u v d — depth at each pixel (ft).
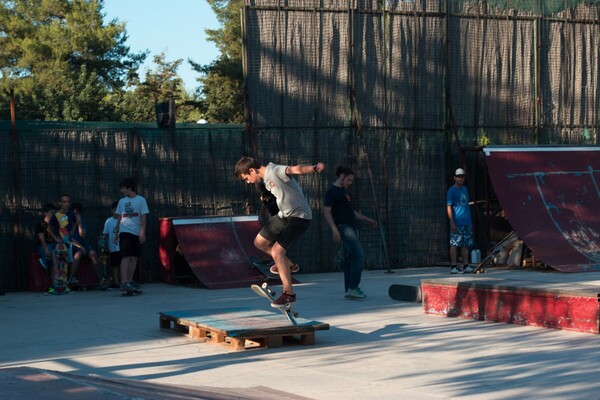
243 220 54.24
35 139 52.39
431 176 61.16
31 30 159.22
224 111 156.35
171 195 55.31
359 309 37.58
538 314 31.12
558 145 61.26
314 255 57.62
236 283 49.88
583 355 25.08
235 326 27.63
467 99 62.28
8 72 156.66
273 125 57.26
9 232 51.60
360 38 59.26
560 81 65.05
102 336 31.14
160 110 55.62
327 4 58.34
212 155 56.24
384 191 59.72
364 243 58.80
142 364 25.30
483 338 28.76
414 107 60.75
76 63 159.74
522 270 56.70
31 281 50.47
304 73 57.93
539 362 24.13
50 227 48.65
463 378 22.15
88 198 53.57
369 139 59.47
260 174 28.71
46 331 32.86
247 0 56.54
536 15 64.08
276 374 23.25
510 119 63.62
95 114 124.16
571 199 59.11
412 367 23.89
